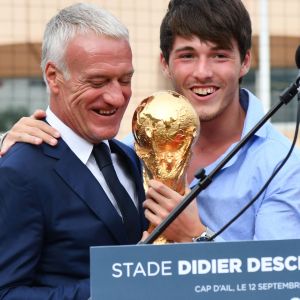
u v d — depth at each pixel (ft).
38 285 11.82
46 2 46.98
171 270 9.14
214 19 13.48
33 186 11.60
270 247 9.13
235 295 9.12
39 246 11.63
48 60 12.09
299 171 13.35
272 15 48.08
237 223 13.65
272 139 14.06
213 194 13.93
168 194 11.94
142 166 13.44
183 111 12.62
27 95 49.57
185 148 12.70
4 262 11.39
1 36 46.93
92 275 9.11
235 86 14.14
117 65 11.71
